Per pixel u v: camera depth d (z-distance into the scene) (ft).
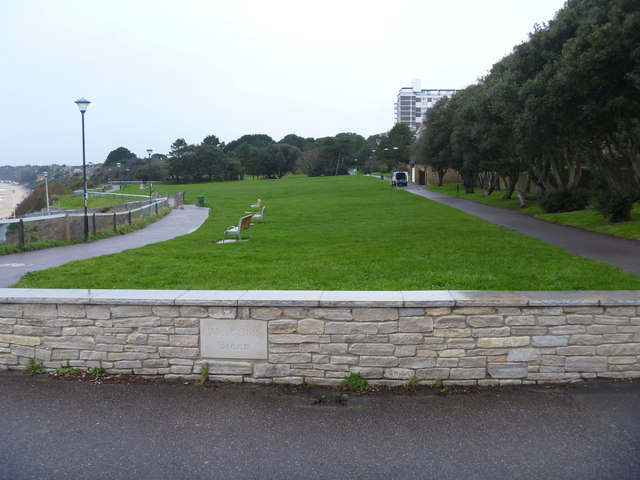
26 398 17.33
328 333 17.98
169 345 18.67
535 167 114.83
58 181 545.44
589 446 14.03
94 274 35.73
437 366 17.88
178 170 426.92
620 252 48.75
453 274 32.76
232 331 18.30
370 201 151.23
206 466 13.35
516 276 32.35
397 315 17.76
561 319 17.67
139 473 13.08
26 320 19.34
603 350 17.79
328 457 13.71
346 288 28.04
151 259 43.29
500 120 104.17
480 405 16.51
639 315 17.63
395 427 15.23
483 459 13.52
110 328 18.89
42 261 48.49
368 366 17.98
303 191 220.02
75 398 17.31
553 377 17.87
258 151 494.59
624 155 77.41
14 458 13.75
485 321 17.70
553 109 72.33
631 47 59.16
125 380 18.71
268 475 12.96
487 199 141.59
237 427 15.34
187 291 19.61
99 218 80.59
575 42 64.85
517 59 83.92
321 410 16.38
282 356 18.21
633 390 17.17
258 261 41.42
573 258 42.63
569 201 92.84
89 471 13.17
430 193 184.65
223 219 106.93
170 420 15.79
